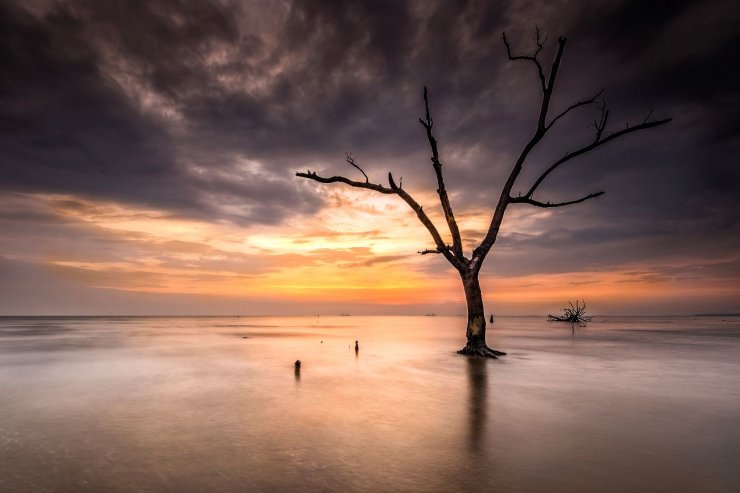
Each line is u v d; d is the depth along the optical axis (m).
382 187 22.70
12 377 14.27
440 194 21.69
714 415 9.01
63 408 9.55
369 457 6.32
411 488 5.22
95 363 18.17
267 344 29.91
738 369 16.47
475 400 10.48
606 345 28.92
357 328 66.69
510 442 7.08
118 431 7.68
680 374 15.06
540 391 11.70
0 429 7.83
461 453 6.53
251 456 6.35
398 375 14.59
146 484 5.32
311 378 13.91
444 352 23.11
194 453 6.47
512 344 29.66
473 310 21.22
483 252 21.22
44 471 5.75
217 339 35.94
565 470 5.82
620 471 5.79
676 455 6.45
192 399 10.53
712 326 78.88
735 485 5.32
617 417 8.80
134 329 60.00
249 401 10.29
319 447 6.78
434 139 21.41
